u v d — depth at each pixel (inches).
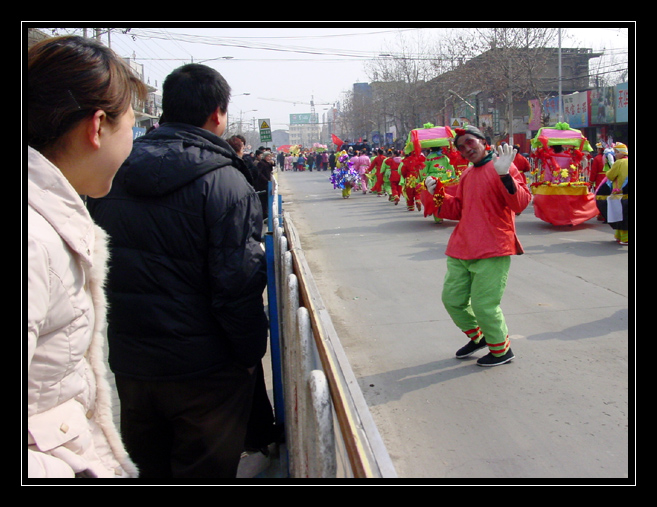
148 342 100.0
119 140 62.3
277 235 186.1
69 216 54.4
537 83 1317.7
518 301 245.3
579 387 156.8
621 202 349.7
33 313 48.8
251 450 136.5
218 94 108.1
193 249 98.5
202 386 103.1
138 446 108.7
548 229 433.7
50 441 53.7
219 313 99.1
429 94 1641.2
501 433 134.0
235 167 108.1
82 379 59.2
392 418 145.2
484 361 173.9
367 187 966.4
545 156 429.7
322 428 57.5
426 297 261.0
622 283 265.9
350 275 313.6
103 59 59.7
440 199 170.4
